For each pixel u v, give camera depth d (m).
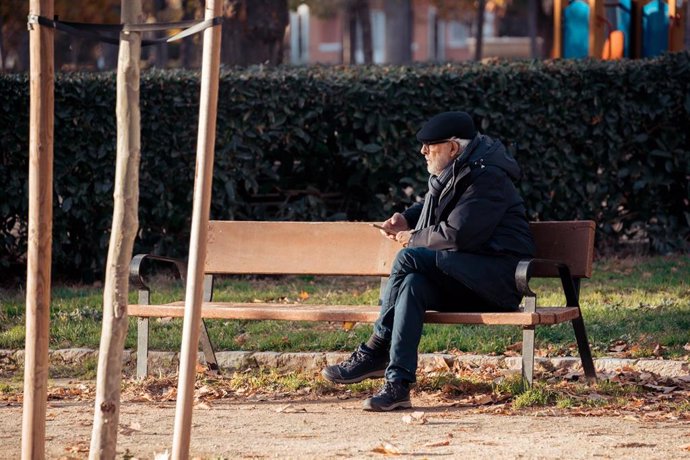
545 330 15.12
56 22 7.81
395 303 11.91
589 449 9.52
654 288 18.22
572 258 12.42
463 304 12.02
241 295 18.39
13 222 20.56
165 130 20.28
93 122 19.97
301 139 20.98
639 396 12.03
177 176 20.45
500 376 13.25
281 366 14.31
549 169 20.95
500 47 67.81
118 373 7.82
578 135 20.91
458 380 12.65
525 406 11.55
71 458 9.25
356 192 21.61
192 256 7.84
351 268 13.38
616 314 16.03
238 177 20.58
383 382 12.93
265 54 30.00
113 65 51.41
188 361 7.88
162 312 12.73
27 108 19.98
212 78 7.70
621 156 21.20
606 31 31.05
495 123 20.69
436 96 20.47
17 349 15.06
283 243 13.73
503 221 11.95
